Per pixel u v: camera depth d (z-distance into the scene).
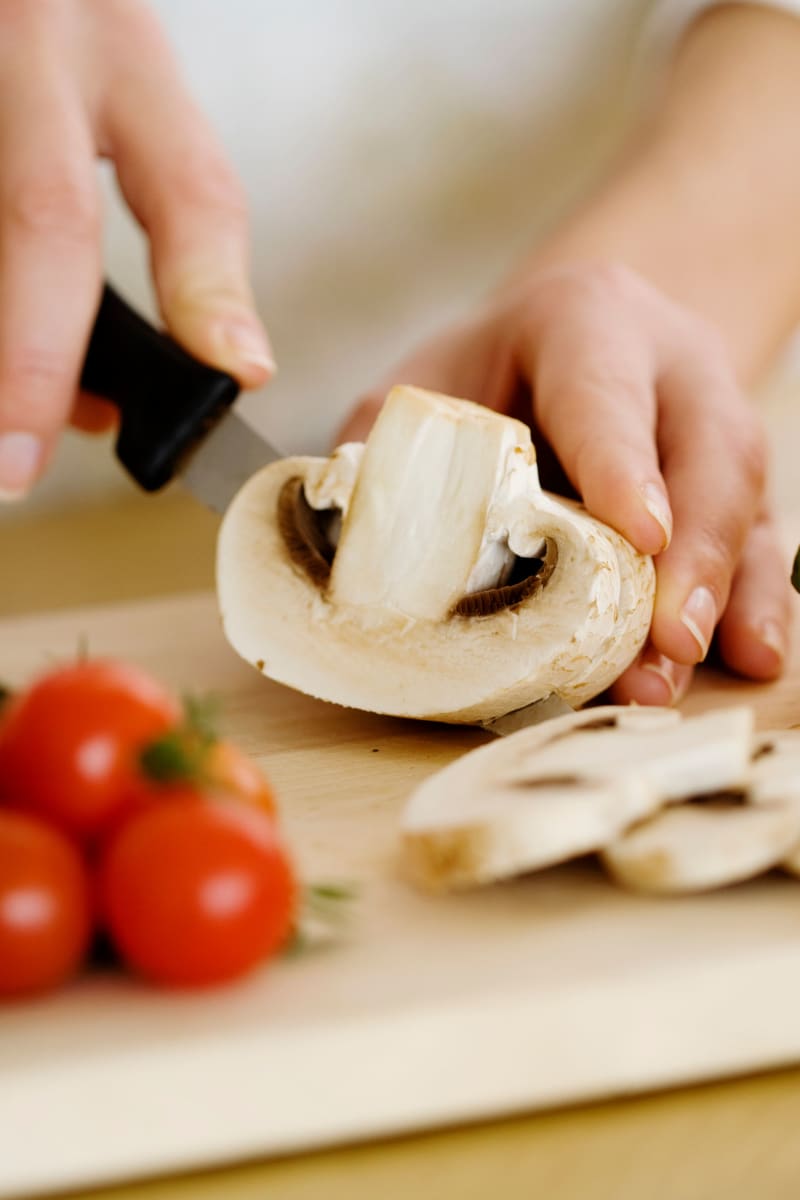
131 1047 0.35
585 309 0.48
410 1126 0.36
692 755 0.38
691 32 0.61
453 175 0.64
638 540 0.43
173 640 0.51
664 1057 0.36
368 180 0.64
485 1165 0.36
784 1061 0.37
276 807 0.40
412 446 0.43
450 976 0.36
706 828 0.38
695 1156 0.36
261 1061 0.35
